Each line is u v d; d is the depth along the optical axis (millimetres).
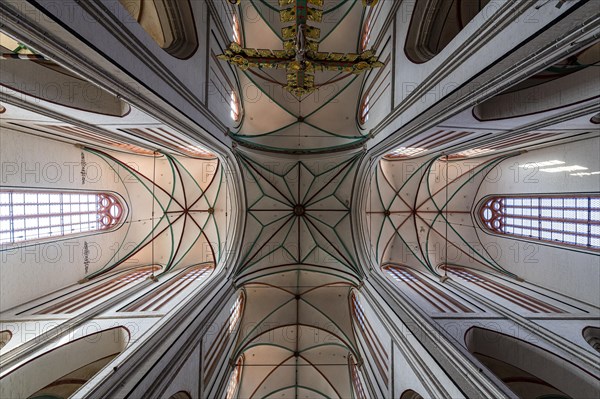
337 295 12602
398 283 10164
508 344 7137
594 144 7918
